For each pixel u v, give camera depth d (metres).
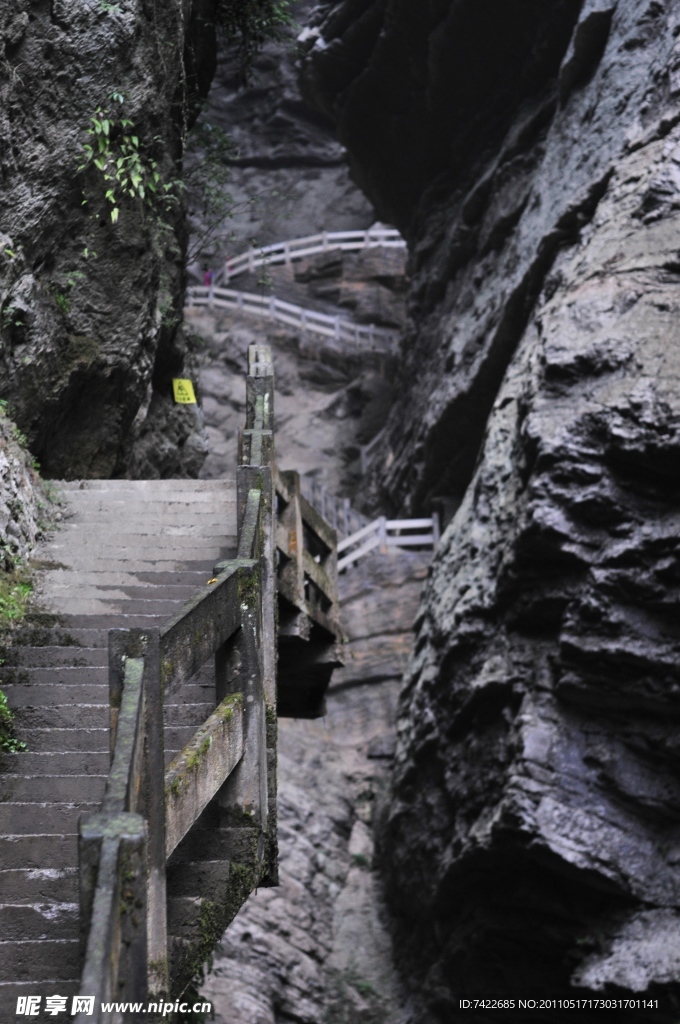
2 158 8.11
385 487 23.08
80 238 9.09
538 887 11.61
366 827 18.27
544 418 11.09
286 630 7.71
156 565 7.36
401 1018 15.34
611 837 10.70
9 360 8.30
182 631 3.90
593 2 14.93
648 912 10.53
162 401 12.62
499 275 17.75
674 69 12.91
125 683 3.44
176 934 3.98
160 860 3.41
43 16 8.49
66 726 5.42
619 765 10.81
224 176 12.97
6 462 7.38
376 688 19.47
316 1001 15.66
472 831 12.00
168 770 3.81
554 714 11.15
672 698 10.36
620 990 10.16
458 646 12.91
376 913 17.05
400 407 23.62
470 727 13.04
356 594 20.28
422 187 22.83
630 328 11.05
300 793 18.05
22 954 3.78
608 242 12.30
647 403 10.30
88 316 9.17
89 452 9.61
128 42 9.01
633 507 10.45
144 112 9.55
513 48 18.66
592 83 14.88
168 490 8.65
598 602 10.47
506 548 11.70
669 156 12.27
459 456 19.12
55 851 4.46
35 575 7.08
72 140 8.68
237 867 4.46
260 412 7.83
